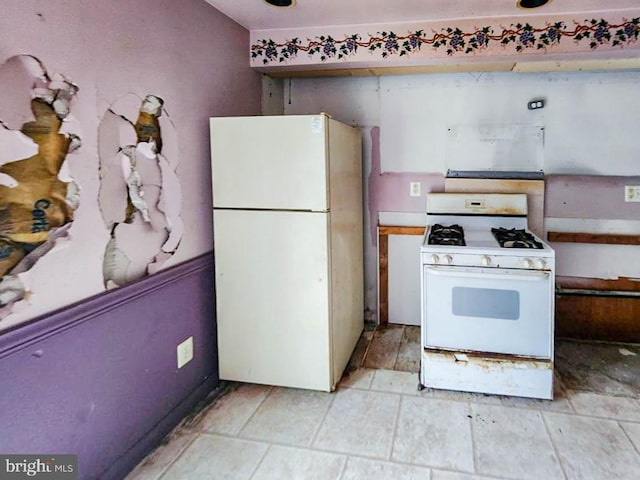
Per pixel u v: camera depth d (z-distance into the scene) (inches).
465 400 98.7
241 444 84.5
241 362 104.0
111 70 69.6
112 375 73.0
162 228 84.3
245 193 98.0
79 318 65.5
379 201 138.6
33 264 58.4
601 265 126.4
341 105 137.8
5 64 53.4
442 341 100.7
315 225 95.7
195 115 94.1
